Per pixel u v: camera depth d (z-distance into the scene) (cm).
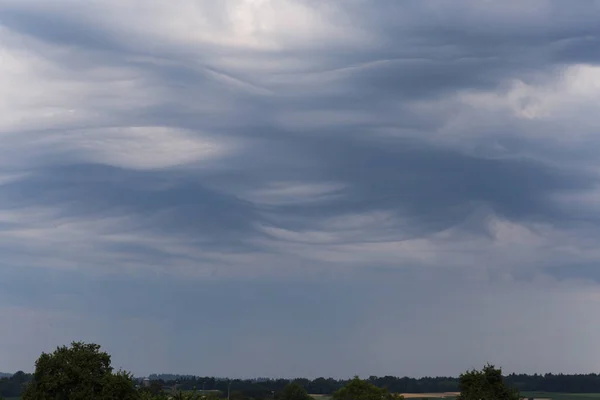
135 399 10150
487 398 9906
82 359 9944
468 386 10131
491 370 10175
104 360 10200
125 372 10231
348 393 14188
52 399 9575
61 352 10056
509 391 10131
